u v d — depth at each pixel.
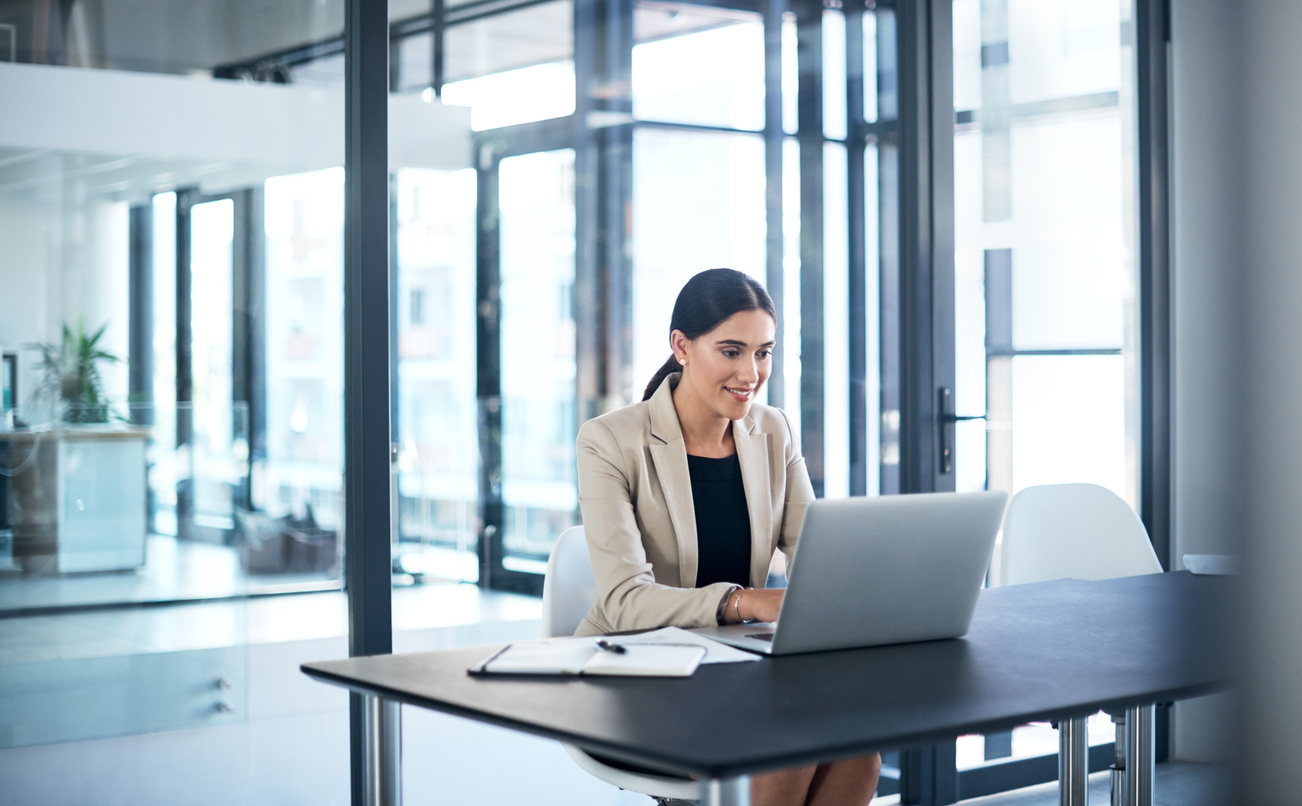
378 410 2.69
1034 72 3.80
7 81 2.46
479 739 3.04
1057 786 3.66
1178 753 3.95
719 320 2.22
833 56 3.90
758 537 2.27
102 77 2.56
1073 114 3.89
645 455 2.21
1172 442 4.08
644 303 5.21
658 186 4.98
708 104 4.59
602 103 5.19
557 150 5.29
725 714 1.37
